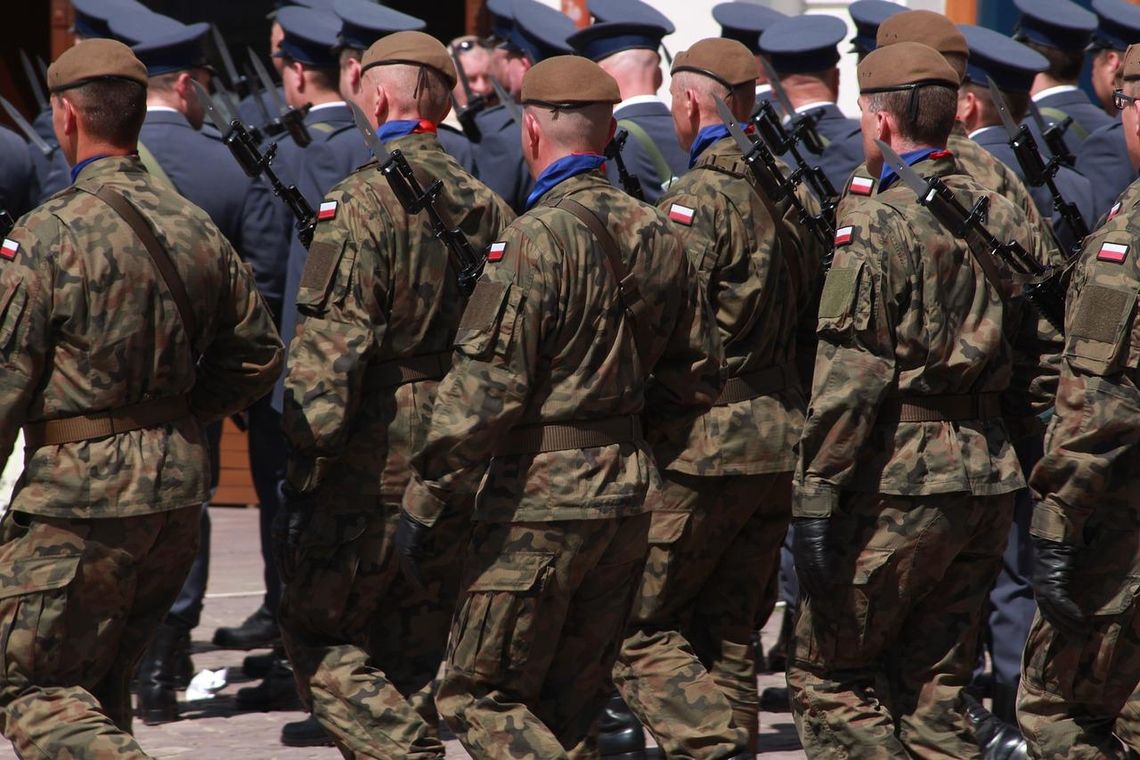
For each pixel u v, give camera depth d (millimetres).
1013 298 14117
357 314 14500
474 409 12594
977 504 13898
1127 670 13703
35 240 12781
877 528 13758
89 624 13125
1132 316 12727
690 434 15617
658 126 20609
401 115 15406
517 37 23594
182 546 13719
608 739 18219
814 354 16922
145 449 13172
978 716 18344
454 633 13336
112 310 12898
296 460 14586
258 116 23984
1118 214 13047
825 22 22328
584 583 13367
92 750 12781
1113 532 13445
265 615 23656
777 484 16141
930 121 14367
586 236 13062
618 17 20906
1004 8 28500
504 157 20891
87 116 13391
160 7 35469
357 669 14945
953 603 14320
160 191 13547
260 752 18250
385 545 15000
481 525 13156
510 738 12977
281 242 20344
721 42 16672
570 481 12906
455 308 15109
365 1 20359
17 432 12766
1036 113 18391
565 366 12961
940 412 13773
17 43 38969
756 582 16453
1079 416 12867
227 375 14000
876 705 14172
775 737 19094
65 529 12930
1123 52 21938
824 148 21344
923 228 13602
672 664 15414
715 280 15625
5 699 13000
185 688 21156
